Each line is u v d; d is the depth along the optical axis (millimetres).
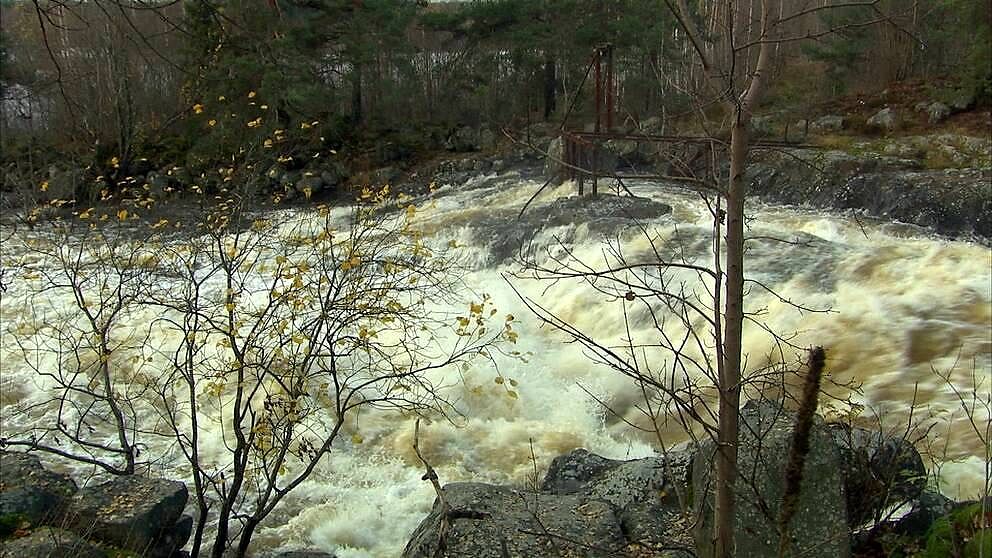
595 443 9062
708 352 10164
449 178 23672
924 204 14953
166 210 15812
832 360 9781
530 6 25281
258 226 7645
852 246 12773
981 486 6672
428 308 12016
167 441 8969
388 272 6422
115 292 8289
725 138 3873
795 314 10711
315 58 20562
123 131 22891
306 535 7273
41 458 8586
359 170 24266
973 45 21047
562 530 4945
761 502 3217
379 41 22703
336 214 20250
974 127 20297
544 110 27859
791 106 22812
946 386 8992
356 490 8047
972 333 10000
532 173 22938
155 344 10992
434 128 26312
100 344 6805
